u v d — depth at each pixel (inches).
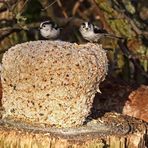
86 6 468.4
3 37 381.1
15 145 234.1
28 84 235.3
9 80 239.9
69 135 236.5
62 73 231.6
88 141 231.3
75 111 240.7
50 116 242.1
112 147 239.8
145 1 445.1
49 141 231.1
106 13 377.4
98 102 310.7
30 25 390.6
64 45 236.4
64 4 469.1
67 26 433.7
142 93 312.7
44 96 236.4
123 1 393.4
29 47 236.4
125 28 379.6
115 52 379.6
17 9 377.4
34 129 239.8
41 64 231.3
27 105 242.1
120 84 319.9
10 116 250.5
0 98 289.0
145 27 407.5
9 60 237.9
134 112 306.2
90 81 236.5
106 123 260.4
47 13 410.6
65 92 234.8
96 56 238.1
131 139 244.1
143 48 387.2
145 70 396.5
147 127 261.0
